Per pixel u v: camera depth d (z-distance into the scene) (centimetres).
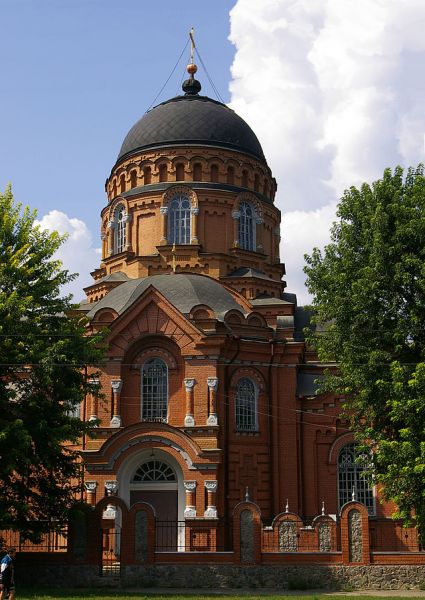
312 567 3975
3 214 4216
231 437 5128
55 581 4038
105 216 6569
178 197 6191
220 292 5578
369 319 4016
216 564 4019
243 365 5291
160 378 5144
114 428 5006
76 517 4016
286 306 5725
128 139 6556
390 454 3694
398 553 3975
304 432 5288
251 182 6406
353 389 4166
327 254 4322
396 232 3950
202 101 6594
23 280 4072
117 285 6047
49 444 3884
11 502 3772
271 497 5144
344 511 4034
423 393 3634
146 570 4028
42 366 3903
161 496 4959
